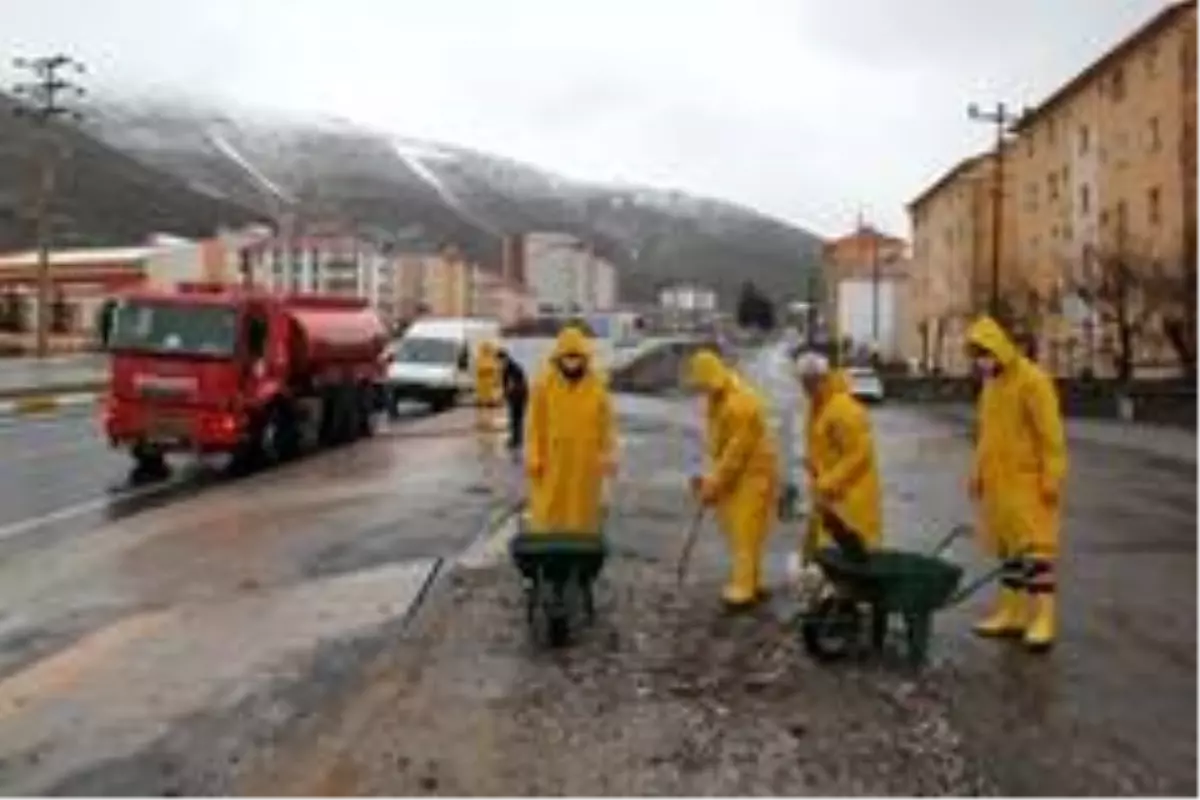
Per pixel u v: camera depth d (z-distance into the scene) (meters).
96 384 50.97
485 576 14.05
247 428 25.62
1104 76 72.62
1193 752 8.72
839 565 10.55
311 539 16.97
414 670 10.46
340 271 150.88
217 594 13.70
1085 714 9.46
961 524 18.94
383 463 26.52
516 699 9.65
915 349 120.75
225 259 135.50
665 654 10.85
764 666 10.48
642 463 26.33
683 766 8.28
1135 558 16.47
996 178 71.50
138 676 10.60
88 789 8.21
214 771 8.43
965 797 7.82
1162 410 51.41
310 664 10.89
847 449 11.38
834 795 7.83
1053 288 79.56
